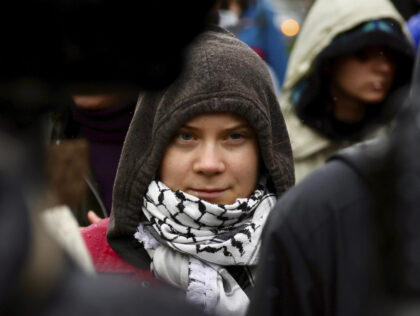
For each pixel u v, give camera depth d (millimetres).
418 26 7055
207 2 1542
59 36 1376
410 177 1892
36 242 1202
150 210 3305
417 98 2014
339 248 2176
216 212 3225
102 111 4109
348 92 5238
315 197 2242
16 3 1336
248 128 3271
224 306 3199
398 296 1870
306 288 2234
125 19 1422
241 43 3381
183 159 3256
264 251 2330
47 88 1386
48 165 1389
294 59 5543
